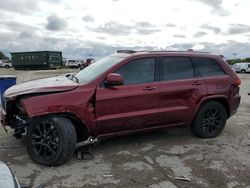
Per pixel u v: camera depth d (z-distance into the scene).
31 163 4.91
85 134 5.19
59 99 4.80
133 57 5.48
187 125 6.06
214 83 6.14
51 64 53.50
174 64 5.86
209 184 4.32
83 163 4.94
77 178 4.42
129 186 4.21
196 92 5.93
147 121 5.53
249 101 11.49
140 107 5.41
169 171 4.70
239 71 45.44
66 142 4.72
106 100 5.10
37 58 53.00
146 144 5.89
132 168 4.79
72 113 4.86
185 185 4.27
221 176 4.57
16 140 5.96
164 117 5.67
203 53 6.29
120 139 6.13
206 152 5.54
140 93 5.36
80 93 4.95
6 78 8.84
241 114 8.89
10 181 2.73
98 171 4.66
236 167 4.91
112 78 5.00
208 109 6.19
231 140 6.27
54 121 4.72
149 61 5.62
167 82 5.66
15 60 54.25
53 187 4.14
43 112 4.70
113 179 4.41
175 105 5.76
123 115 5.27
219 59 6.39
